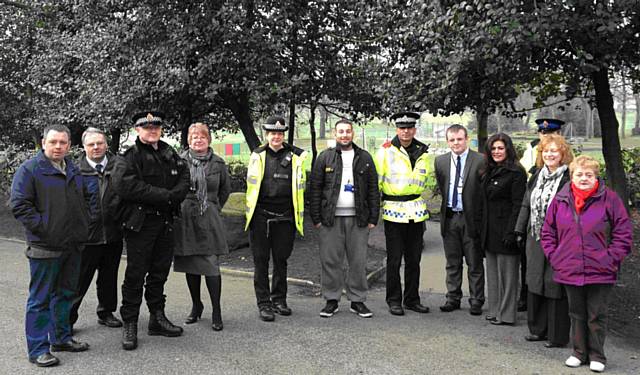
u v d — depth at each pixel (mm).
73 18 11969
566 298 4914
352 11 10461
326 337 5188
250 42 9609
